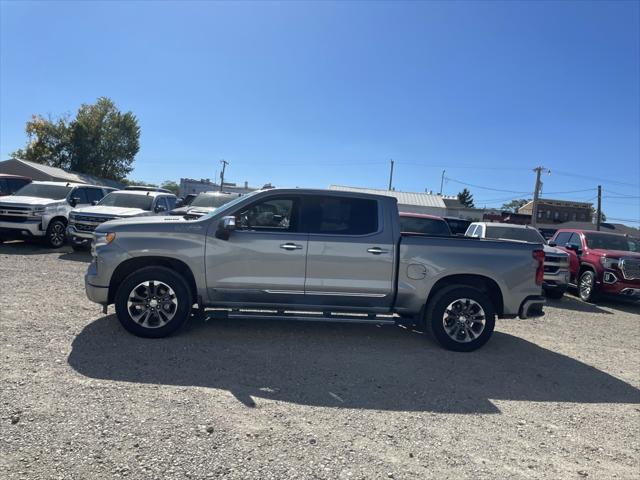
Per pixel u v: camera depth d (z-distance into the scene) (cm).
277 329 662
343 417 405
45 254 1258
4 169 4075
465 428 401
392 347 619
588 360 632
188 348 553
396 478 318
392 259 611
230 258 591
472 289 616
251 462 324
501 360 599
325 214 614
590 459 363
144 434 350
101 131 5722
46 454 316
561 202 8119
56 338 555
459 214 6191
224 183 6562
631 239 1306
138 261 598
